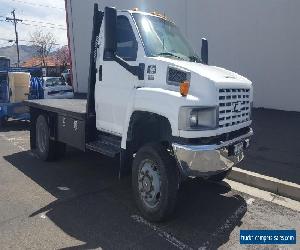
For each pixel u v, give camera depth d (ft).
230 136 15.79
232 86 15.20
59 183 20.22
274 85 43.39
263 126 33.83
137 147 16.49
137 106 15.40
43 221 15.14
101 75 18.45
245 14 44.91
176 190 14.34
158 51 16.58
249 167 21.31
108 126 18.28
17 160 25.53
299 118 37.81
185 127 13.66
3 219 15.30
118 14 17.53
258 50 44.27
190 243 13.37
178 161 13.84
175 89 14.64
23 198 17.81
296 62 41.01
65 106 23.75
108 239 13.61
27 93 42.11
